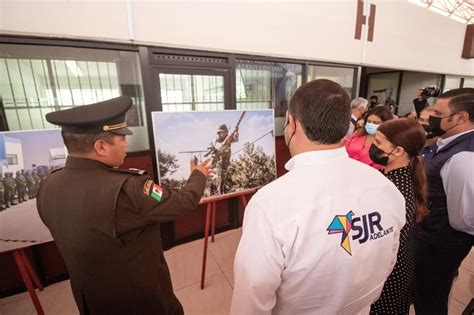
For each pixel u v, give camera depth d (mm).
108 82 1784
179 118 1643
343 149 579
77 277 748
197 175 1021
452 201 1015
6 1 1360
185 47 1901
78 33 1552
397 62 3361
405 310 934
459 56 4297
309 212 483
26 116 1593
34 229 1332
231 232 2498
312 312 549
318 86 550
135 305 812
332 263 494
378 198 564
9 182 1264
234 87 2242
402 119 967
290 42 2389
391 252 604
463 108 1090
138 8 1688
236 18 2062
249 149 1875
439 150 1125
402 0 3125
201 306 1603
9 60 1481
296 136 583
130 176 761
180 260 2061
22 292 1698
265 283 506
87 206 673
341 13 2652
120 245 721
